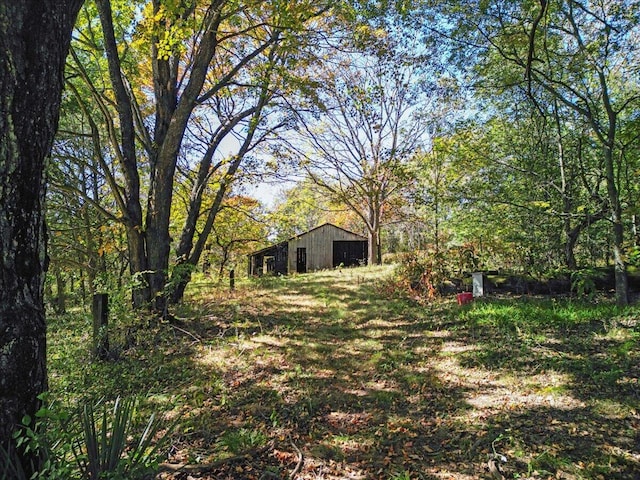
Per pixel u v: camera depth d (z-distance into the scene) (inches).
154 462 106.4
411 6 396.2
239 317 363.6
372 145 1019.9
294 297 474.0
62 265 439.2
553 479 121.9
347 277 621.6
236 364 239.9
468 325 297.1
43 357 102.9
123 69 405.4
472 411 169.6
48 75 100.0
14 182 94.3
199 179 454.6
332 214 1849.2
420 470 132.0
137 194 331.3
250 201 771.4
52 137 104.0
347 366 234.5
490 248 510.9
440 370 218.7
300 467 135.9
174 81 374.3
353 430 160.9
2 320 94.2
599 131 373.7
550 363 209.3
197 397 189.0
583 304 333.7
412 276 461.4
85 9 365.1
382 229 1691.7
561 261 508.4
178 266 324.5
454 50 440.5
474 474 127.8
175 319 335.9
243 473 133.0
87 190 632.4
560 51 454.3
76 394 192.9
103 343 247.9
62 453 104.9
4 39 91.8
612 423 148.9
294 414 175.5
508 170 506.9
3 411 93.3
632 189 412.2
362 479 128.9
